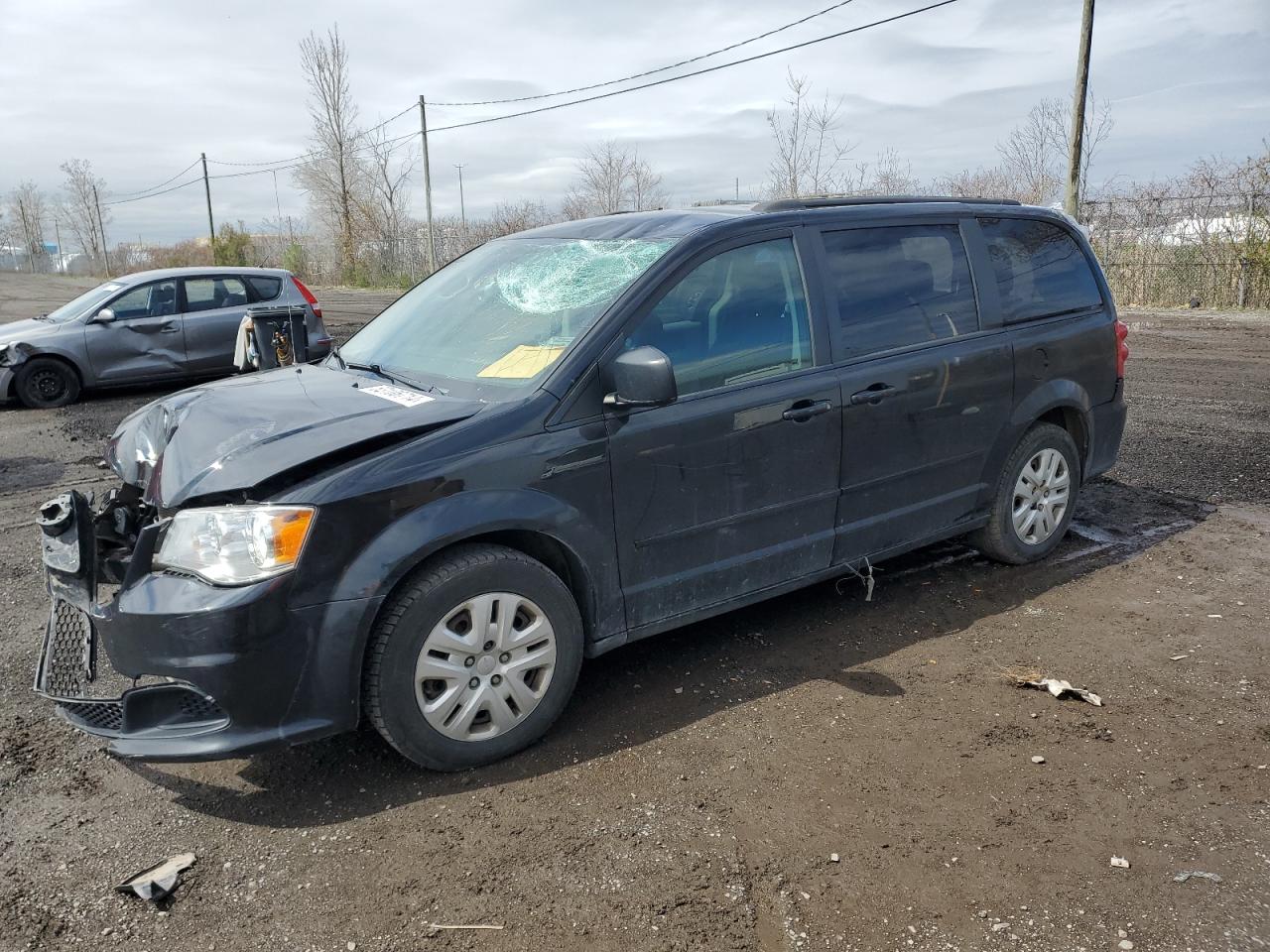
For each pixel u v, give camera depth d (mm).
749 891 2475
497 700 3084
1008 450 4504
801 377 3709
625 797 2908
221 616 2670
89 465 7586
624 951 2273
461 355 3604
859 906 2408
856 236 4004
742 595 3721
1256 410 8406
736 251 3646
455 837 2736
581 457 3170
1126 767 3023
